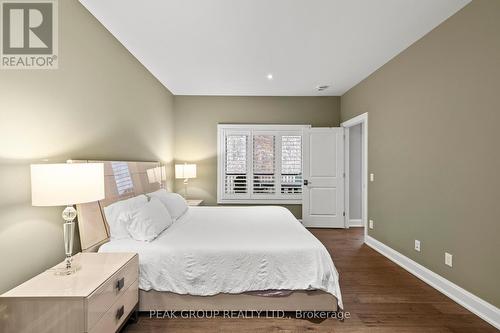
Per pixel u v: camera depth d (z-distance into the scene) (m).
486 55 1.96
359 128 5.02
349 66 3.47
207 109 4.93
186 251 1.96
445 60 2.36
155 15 2.28
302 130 4.86
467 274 2.12
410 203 2.86
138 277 1.92
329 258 1.98
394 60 3.16
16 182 1.55
